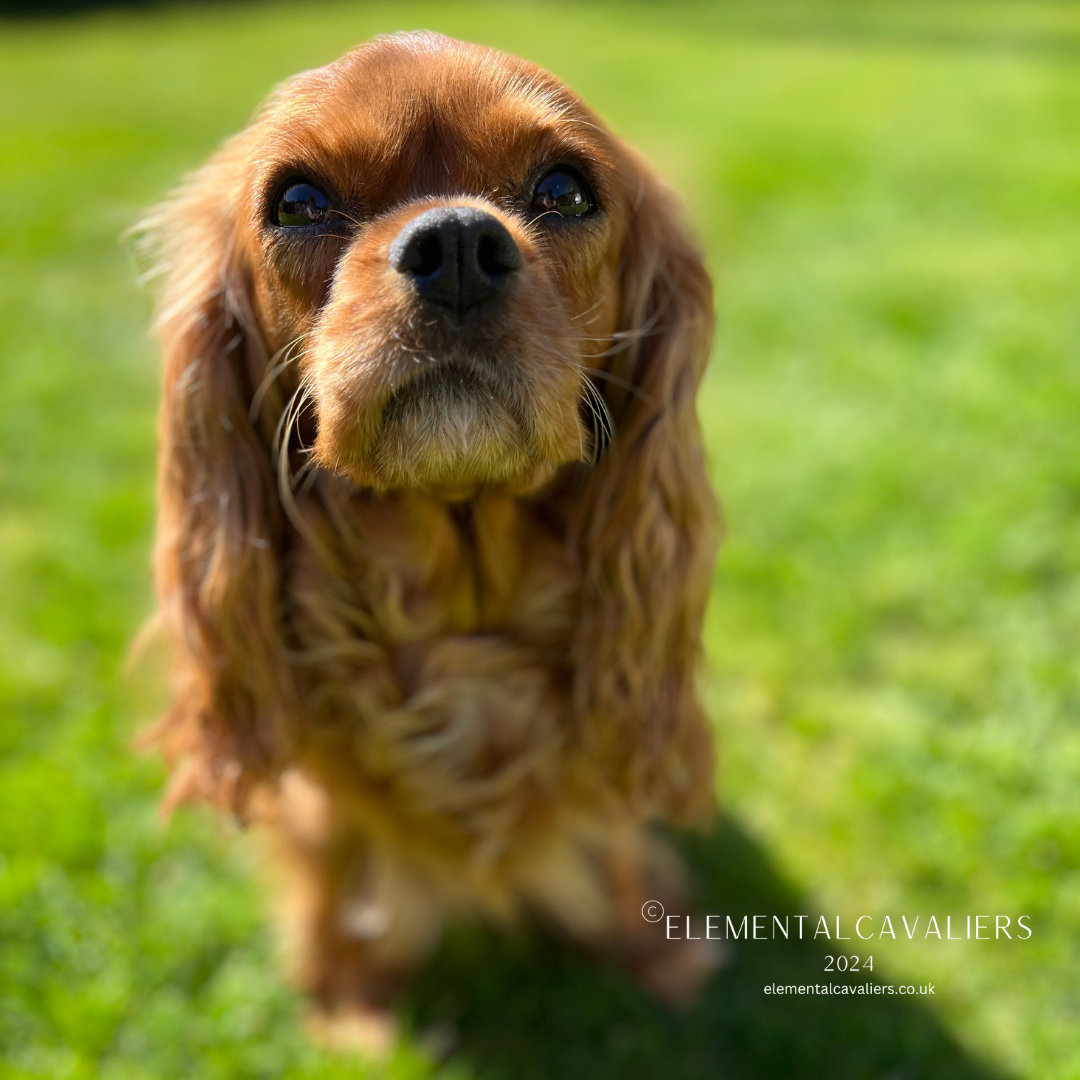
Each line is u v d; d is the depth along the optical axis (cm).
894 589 61
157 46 281
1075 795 50
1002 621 59
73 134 175
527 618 42
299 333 35
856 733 55
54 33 313
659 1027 45
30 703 56
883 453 73
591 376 38
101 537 68
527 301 32
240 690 41
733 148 157
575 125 35
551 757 43
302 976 47
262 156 35
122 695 57
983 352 86
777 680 57
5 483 75
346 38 286
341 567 40
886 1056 43
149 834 50
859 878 49
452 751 42
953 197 132
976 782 51
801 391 84
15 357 94
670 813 47
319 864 47
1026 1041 43
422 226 31
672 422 41
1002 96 199
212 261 39
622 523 41
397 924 48
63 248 121
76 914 46
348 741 42
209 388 39
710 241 116
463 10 359
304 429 38
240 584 40
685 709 44
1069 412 75
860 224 122
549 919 49
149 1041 43
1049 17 351
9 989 44
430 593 41
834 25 335
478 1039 45
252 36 295
